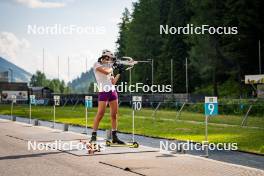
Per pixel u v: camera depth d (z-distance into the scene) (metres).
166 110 90.69
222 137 32.16
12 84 173.25
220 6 132.50
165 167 17.50
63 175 15.98
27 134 31.36
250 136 32.50
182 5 154.00
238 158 20.84
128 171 16.75
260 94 94.75
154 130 38.34
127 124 45.91
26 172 16.58
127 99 123.06
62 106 125.56
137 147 23.83
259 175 15.98
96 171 16.73
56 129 36.78
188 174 16.09
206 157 20.89
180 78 147.25
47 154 21.16
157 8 172.25
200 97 109.75
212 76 128.00
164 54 152.12
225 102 82.81
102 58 22.98
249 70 126.62
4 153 21.48
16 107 116.38
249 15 123.50
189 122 50.16
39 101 141.38
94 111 83.25
